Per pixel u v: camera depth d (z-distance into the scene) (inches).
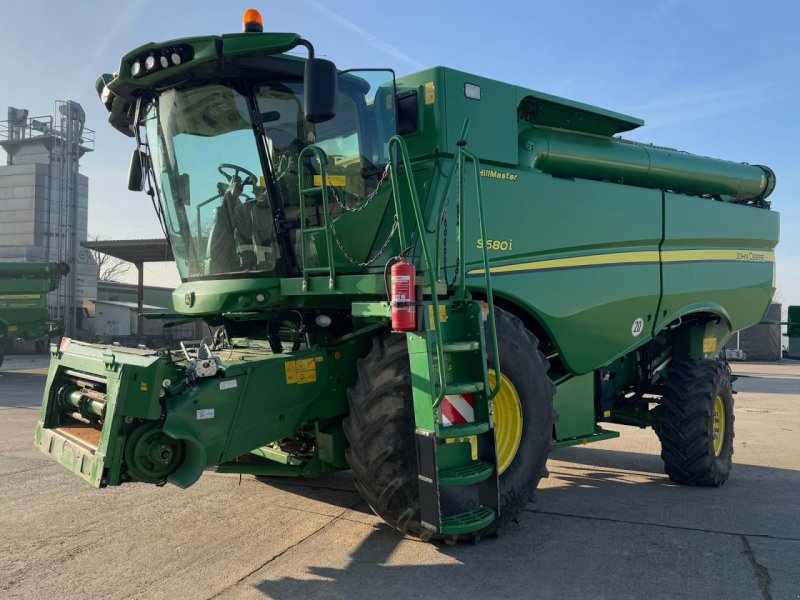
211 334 232.2
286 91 175.0
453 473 151.6
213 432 146.2
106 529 173.2
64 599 130.1
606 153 232.2
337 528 174.7
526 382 177.0
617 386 262.1
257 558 152.9
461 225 163.2
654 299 237.8
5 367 798.5
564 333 206.5
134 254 732.0
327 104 151.3
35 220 1230.9
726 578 145.1
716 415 244.4
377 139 181.6
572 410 225.3
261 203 177.2
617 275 223.6
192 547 159.8
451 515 156.9
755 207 298.7
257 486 217.6
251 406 153.7
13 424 344.5
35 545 160.7
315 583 139.2
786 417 425.7
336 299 171.6
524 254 195.3
